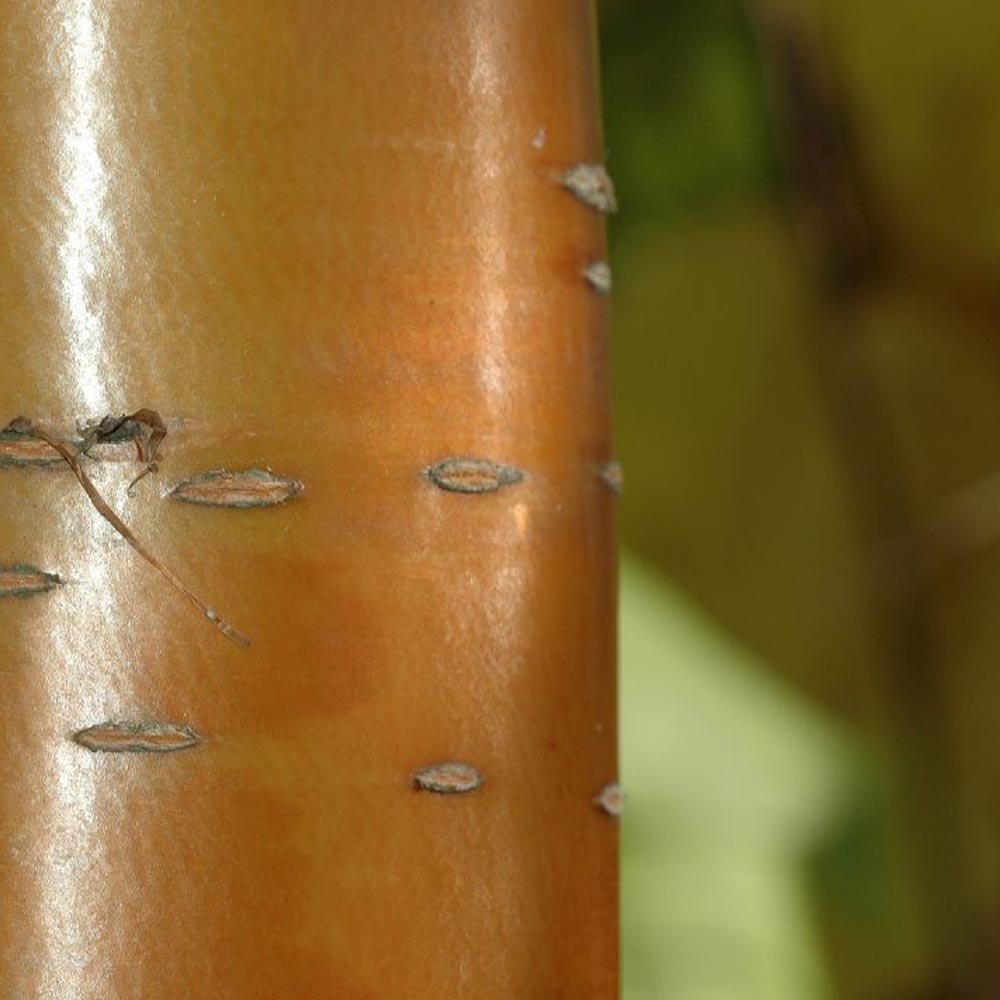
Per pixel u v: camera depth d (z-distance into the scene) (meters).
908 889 0.96
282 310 0.34
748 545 1.00
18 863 0.33
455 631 0.34
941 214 0.94
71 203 0.34
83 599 0.34
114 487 0.34
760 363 0.99
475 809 0.34
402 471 0.34
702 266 0.98
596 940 0.35
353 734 0.34
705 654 1.00
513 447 0.35
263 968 0.34
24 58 0.34
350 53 0.34
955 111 0.93
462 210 0.34
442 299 0.34
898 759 0.97
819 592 0.99
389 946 0.34
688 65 0.94
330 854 0.34
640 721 1.00
